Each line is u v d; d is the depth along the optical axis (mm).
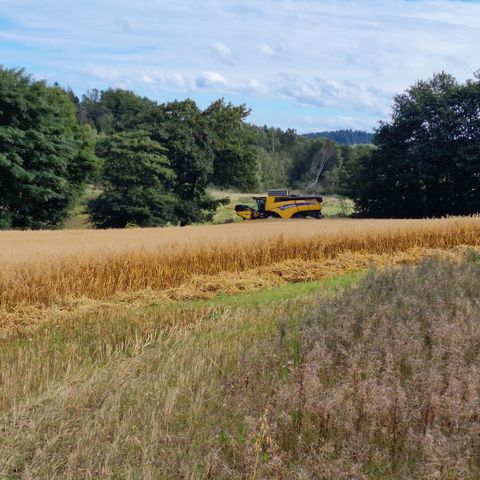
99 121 119938
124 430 5266
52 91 51125
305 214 48625
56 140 42375
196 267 14727
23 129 41625
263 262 16484
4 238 20859
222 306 11578
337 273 16219
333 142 123625
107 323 9922
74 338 8992
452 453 4824
